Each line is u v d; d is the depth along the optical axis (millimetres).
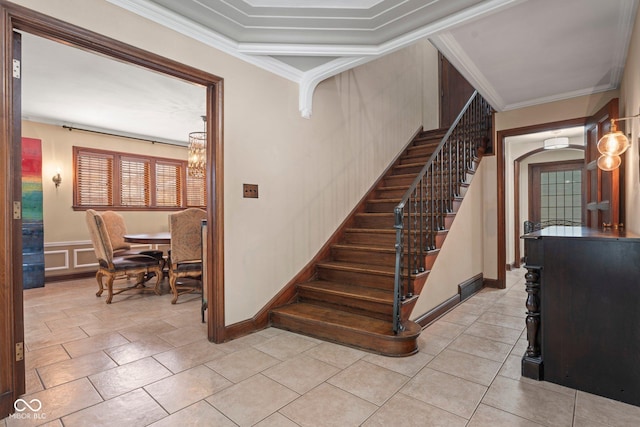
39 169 5055
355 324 2703
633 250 1852
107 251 3990
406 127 5324
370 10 2348
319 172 3662
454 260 3826
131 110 4863
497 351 2543
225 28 2582
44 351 2570
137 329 3062
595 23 2496
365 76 4398
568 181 6902
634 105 2602
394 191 4465
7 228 1768
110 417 1731
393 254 3396
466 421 1688
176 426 1662
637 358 1835
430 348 2602
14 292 1824
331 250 3812
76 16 1965
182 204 6938
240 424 1676
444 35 2652
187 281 5234
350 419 1711
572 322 2008
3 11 1714
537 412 1762
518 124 4516
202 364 2336
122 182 6094
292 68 3215
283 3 2289
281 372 2213
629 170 2820
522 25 2535
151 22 2301
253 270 2973
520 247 6922
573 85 3754
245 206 2896
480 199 4715
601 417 1720
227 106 2754
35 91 4113
